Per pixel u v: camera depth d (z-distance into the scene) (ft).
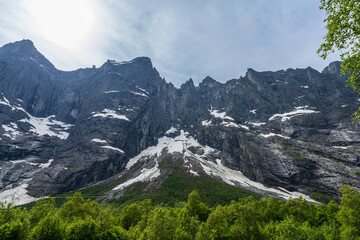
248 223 148.97
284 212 208.95
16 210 125.39
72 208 183.83
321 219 200.85
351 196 149.07
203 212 227.40
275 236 131.23
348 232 125.70
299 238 118.11
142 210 223.10
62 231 111.75
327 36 57.98
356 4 52.24
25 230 103.60
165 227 123.34
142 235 122.72
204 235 131.34
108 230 118.83
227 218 167.53
